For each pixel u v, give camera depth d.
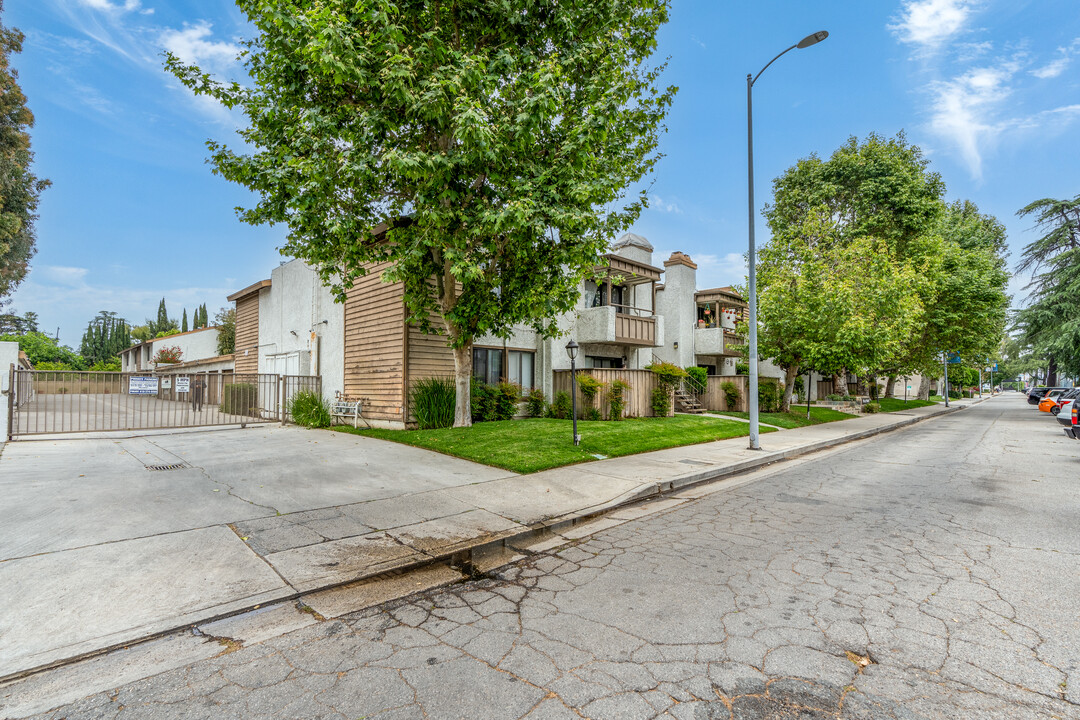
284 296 19.44
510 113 8.62
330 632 3.45
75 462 8.69
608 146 9.66
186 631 3.45
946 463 10.66
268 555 4.76
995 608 3.65
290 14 7.03
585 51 9.12
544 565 4.75
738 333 22.91
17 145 21.05
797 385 30.06
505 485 7.75
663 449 11.58
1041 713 2.47
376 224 10.12
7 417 10.98
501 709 2.55
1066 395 26.20
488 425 12.73
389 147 8.48
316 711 2.56
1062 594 3.88
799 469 10.11
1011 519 6.09
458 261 8.47
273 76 8.52
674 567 4.60
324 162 8.04
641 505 7.12
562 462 9.27
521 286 10.04
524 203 7.94
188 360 33.03
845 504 7.01
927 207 24.83
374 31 7.71
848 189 26.59
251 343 22.36
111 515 5.69
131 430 13.86
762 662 2.96
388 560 4.75
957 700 2.58
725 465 9.62
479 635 3.36
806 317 18.48
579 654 3.09
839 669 2.88
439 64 8.26
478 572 4.60
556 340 16.77
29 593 3.82
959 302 25.33
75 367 66.56
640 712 2.50
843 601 3.79
